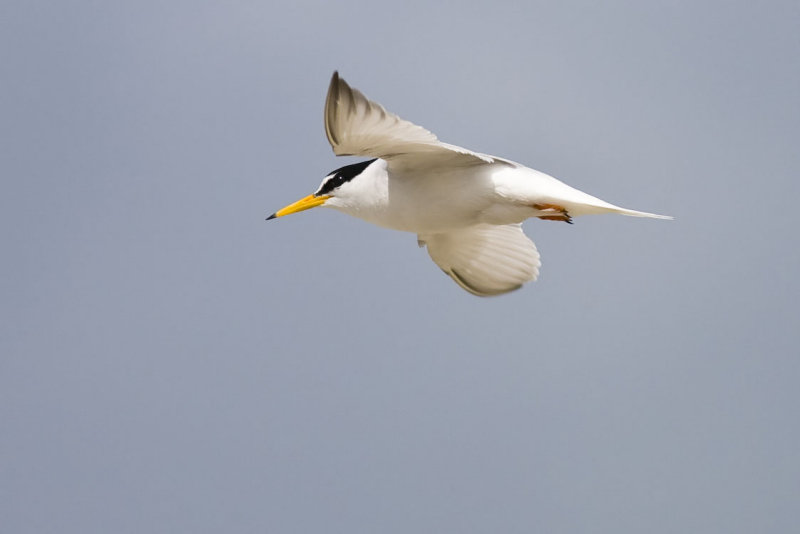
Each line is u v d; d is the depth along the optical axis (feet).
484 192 42.50
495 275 52.42
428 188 43.45
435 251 52.24
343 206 45.73
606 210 40.93
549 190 41.39
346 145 39.75
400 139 39.32
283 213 45.88
